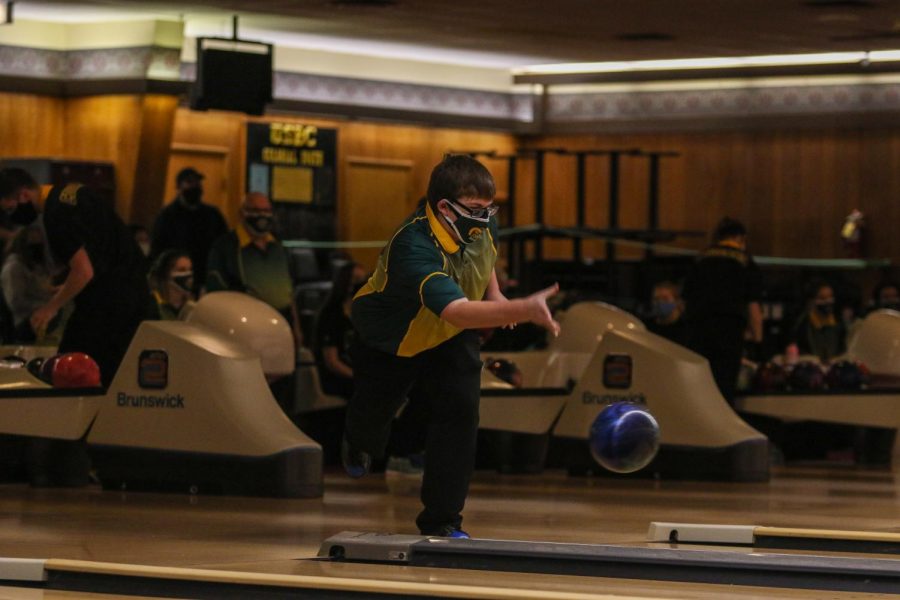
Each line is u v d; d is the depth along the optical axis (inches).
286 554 236.8
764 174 957.2
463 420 243.3
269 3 688.4
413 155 959.0
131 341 368.2
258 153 897.5
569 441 435.5
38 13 751.1
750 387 514.0
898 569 200.7
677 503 350.0
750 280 474.9
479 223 233.1
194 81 783.1
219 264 474.0
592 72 961.5
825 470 487.5
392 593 185.5
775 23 719.1
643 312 752.3
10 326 440.1
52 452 372.8
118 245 374.0
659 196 980.6
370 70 923.4
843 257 936.3
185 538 262.7
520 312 211.2
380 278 236.5
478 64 959.0
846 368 512.1
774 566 204.1
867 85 928.3
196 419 358.0
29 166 758.5
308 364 498.3
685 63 946.1
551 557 213.5
